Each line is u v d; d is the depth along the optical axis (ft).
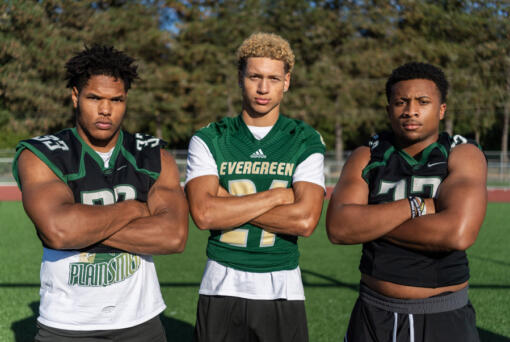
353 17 109.81
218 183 8.23
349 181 7.45
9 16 96.68
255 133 8.38
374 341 7.02
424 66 6.92
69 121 101.24
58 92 98.37
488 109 107.24
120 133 7.47
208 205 7.89
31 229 32.91
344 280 19.71
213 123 8.63
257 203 7.85
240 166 8.21
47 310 6.91
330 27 108.27
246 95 8.04
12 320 14.58
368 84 106.93
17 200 54.34
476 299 17.11
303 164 8.21
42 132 101.45
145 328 7.27
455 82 106.01
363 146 7.82
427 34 112.88
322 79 105.29
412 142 7.12
